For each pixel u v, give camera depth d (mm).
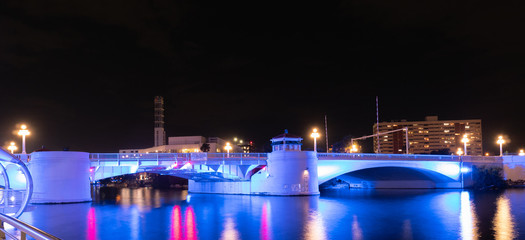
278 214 51812
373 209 56500
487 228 41094
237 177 79062
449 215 50406
